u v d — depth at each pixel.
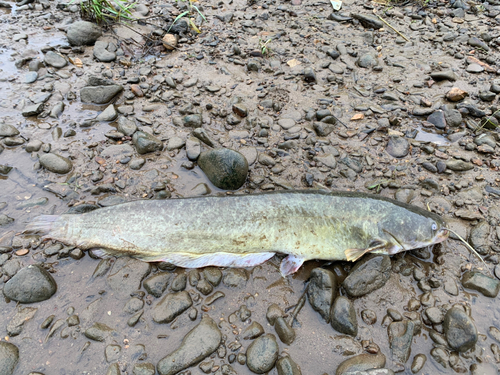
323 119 0.75
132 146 0.70
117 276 0.51
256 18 1.05
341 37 0.99
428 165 0.68
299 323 0.49
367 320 0.49
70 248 0.54
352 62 0.92
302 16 1.07
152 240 0.54
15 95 0.78
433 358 0.46
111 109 0.75
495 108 0.78
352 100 0.81
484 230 0.58
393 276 0.53
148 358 0.46
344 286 0.51
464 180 0.66
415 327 0.48
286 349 0.47
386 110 0.79
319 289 0.50
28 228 0.54
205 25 1.01
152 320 0.48
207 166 0.65
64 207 0.60
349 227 0.55
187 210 0.54
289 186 0.64
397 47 0.97
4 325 0.48
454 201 0.63
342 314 0.48
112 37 0.93
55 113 0.74
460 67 0.90
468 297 0.52
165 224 0.54
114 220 0.54
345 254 0.54
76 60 0.87
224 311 0.50
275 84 0.85
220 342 0.47
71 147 0.69
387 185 0.65
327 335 0.48
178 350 0.45
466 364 0.46
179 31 0.96
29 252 0.54
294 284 0.53
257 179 0.65
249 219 0.55
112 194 0.62
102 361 0.45
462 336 0.46
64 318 0.48
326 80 0.86
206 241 0.54
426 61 0.92
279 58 0.91
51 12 1.04
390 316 0.49
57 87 0.80
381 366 0.45
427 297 0.51
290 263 0.55
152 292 0.50
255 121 0.75
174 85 0.82
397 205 0.56
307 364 0.46
